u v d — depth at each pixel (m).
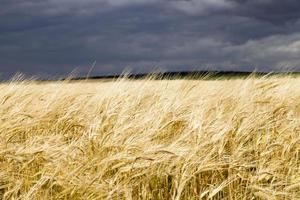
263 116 5.27
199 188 4.18
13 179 4.10
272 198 4.03
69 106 5.95
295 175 4.43
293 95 6.38
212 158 4.30
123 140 4.47
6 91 6.02
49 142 4.66
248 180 4.21
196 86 6.44
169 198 4.11
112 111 5.36
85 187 3.85
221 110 5.42
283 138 4.99
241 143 4.60
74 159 4.29
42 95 6.32
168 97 5.95
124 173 4.12
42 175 4.00
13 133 4.82
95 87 6.53
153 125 4.92
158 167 4.14
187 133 4.50
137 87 6.27
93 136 4.57
